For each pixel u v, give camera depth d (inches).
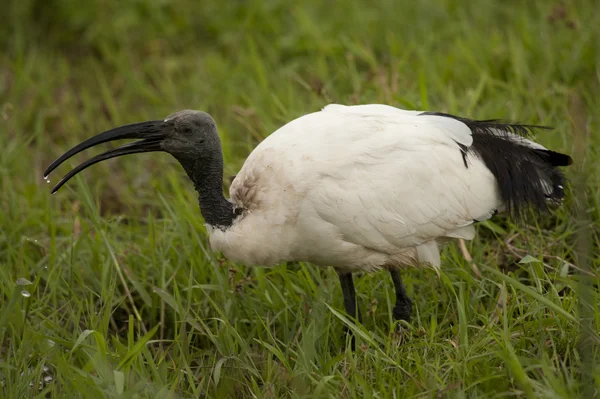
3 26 687.7
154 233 421.1
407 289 384.2
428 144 346.0
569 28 538.3
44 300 384.2
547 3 605.9
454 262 384.8
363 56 538.3
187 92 586.9
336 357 312.5
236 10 668.7
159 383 309.6
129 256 413.7
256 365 340.8
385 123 348.5
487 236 411.2
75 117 566.9
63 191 484.4
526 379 276.7
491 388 297.3
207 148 347.6
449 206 346.9
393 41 559.2
